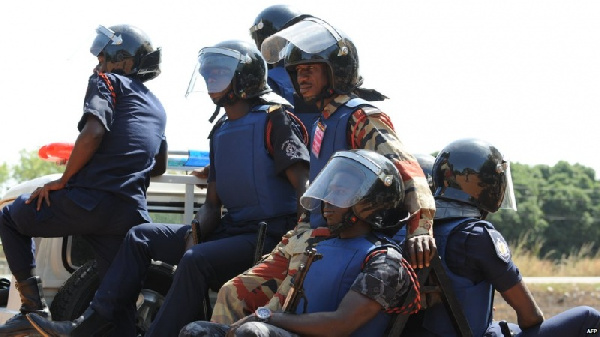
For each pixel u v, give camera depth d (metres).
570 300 21.84
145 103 6.45
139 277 5.90
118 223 6.20
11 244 6.23
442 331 4.92
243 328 4.33
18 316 6.24
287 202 5.83
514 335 5.04
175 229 5.99
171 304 5.49
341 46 5.28
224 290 5.28
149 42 6.60
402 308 4.54
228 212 6.02
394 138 5.07
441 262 4.85
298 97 6.20
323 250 4.73
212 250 5.57
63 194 6.11
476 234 4.92
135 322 5.99
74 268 6.52
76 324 5.79
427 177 6.34
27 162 49.78
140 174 6.30
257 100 6.00
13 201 6.30
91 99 6.19
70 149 6.72
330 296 4.57
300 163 5.74
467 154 5.13
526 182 38.06
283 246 5.34
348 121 5.22
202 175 6.68
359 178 4.64
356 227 4.71
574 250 34.12
